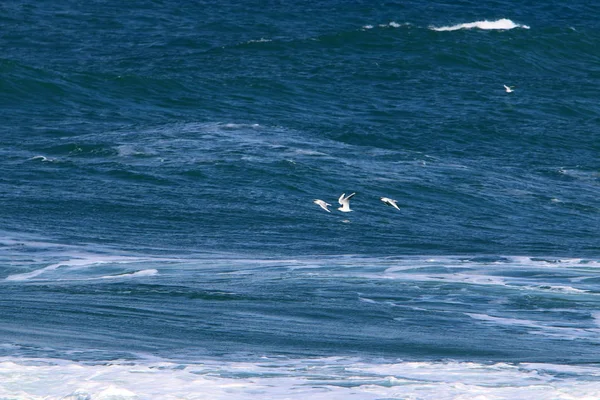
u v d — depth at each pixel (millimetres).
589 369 53281
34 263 87562
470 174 136125
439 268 88500
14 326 60688
